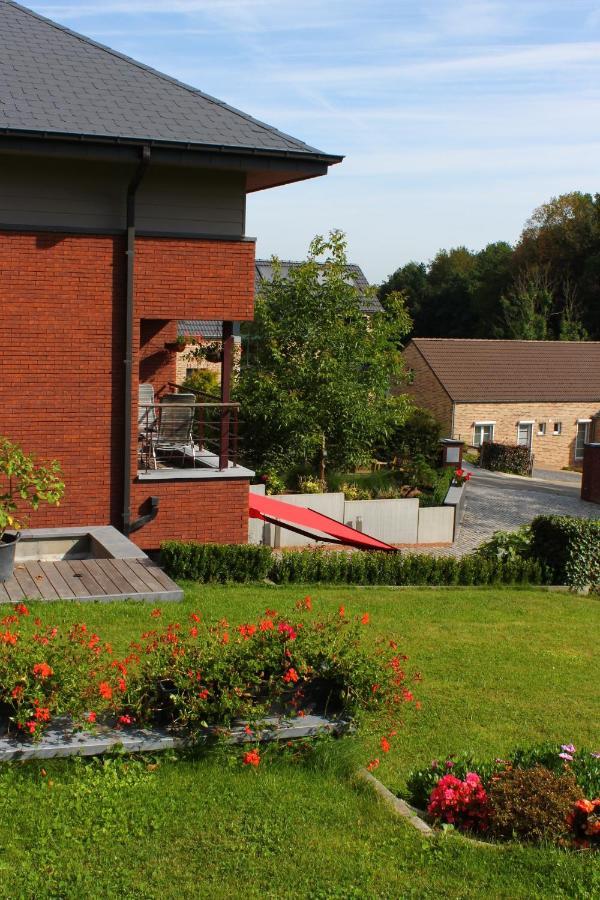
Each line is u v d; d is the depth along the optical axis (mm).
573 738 8703
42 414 14727
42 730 6781
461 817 6398
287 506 19766
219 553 14453
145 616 10648
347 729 7285
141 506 15508
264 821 6145
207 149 14070
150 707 7090
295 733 7145
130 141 13656
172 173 15086
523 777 6492
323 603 13148
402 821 6297
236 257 15492
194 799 6371
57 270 14516
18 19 16781
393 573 16625
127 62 16375
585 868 5727
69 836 5820
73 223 14617
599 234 75250
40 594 11141
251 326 25891
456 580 17109
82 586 11586
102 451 15133
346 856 5793
